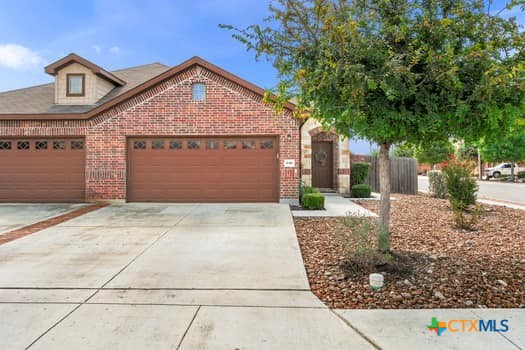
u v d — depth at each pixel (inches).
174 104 410.9
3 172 417.7
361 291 148.1
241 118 409.4
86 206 392.8
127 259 198.5
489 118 139.0
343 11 162.1
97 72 461.7
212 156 415.5
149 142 416.8
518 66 131.1
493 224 291.6
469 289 146.9
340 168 540.1
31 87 534.9
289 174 409.1
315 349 105.0
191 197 416.8
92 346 107.3
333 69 148.6
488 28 147.6
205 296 146.3
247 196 416.2
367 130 159.2
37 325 121.1
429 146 179.3
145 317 126.9
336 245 225.8
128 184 417.1
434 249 208.4
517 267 173.6
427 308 131.1
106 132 411.8
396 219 315.9
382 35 154.7
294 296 145.9
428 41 151.3
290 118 408.2
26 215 340.2
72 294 148.8
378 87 145.4
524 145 922.1
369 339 110.1
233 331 116.3
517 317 123.0
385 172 184.5
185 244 231.6
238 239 244.5
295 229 277.6
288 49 173.8
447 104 147.4
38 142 418.6
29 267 184.5
